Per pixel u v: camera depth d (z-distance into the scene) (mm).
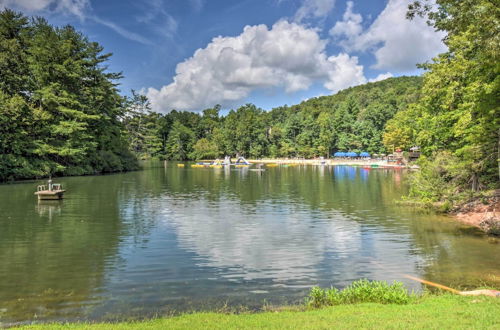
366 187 41094
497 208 21906
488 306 8102
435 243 16719
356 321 7426
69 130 54812
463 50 23406
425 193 26047
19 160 48375
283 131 140000
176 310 9641
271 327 7324
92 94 64000
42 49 55500
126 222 21703
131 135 119812
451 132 26000
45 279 12125
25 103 50062
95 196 33406
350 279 12211
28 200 30141
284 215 24078
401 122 98875
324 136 125625
